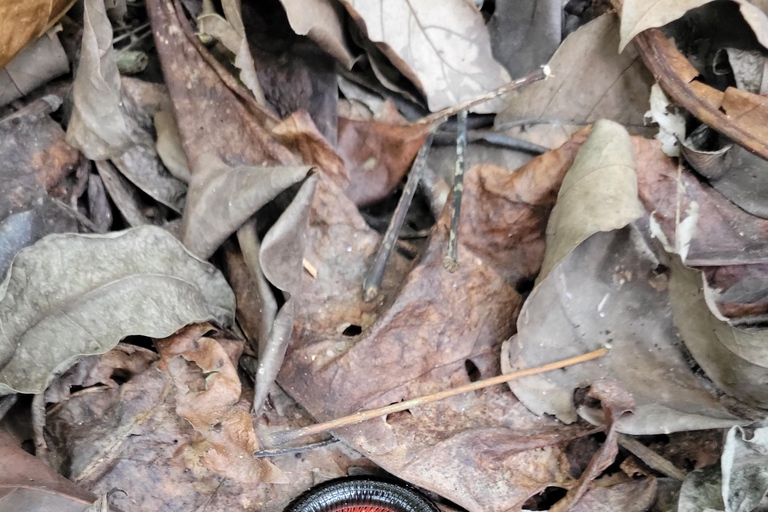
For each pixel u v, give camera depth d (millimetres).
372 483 411
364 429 397
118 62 418
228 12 396
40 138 402
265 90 414
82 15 413
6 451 385
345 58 409
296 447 404
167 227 405
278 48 416
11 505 376
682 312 392
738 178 401
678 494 399
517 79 418
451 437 399
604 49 412
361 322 400
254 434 393
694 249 402
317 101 414
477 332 400
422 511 407
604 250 393
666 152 404
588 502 402
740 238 403
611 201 380
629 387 398
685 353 397
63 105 410
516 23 422
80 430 400
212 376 393
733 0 398
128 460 401
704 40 413
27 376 385
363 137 408
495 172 397
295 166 379
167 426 403
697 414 391
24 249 380
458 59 412
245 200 384
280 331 387
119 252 385
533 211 398
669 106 409
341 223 401
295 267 384
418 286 395
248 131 396
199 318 392
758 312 406
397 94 421
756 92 406
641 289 396
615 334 399
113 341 384
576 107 420
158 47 400
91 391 401
